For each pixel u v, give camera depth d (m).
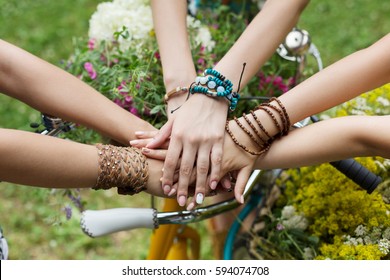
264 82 1.48
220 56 1.49
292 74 1.52
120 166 1.15
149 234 2.48
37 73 1.19
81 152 1.13
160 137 1.22
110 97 1.39
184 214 1.23
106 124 1.24
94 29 1.46
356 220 1.31
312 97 1.22
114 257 2.38
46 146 1.09
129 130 1.25
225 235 1.76
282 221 1.38
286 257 1.38
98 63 1.42
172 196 1.22
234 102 1.25
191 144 1.19
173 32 1.33
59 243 2.43
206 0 1.63
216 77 1.24
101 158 1.14
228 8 1.60
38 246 2.41
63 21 3.69
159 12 1.35
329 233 1.34
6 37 3.54
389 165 1.39
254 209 1.56
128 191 1.19
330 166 1.38
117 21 1.43
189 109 1.22
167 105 1.31
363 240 1.28
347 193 1.34
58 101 1.20
